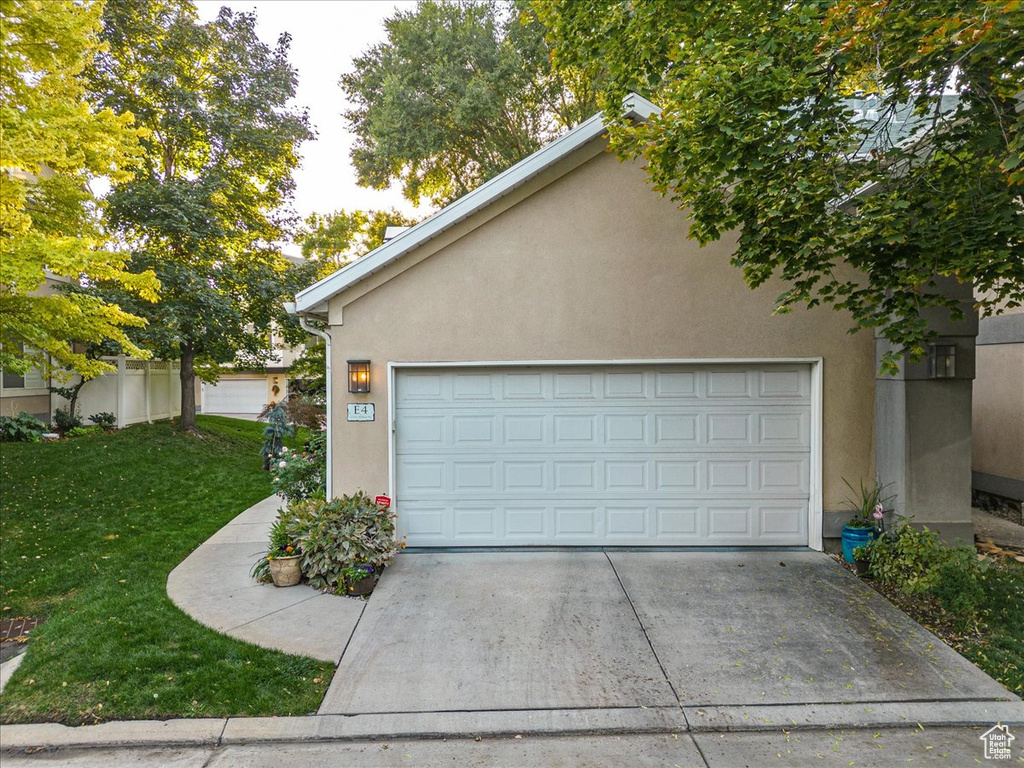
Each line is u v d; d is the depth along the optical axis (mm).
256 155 14734
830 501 6871
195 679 4109
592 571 6301
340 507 6195
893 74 4734
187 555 6902
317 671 4309
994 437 9070
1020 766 3393
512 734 3715
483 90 14961
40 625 5004
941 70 4559
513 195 6793
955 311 4785
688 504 7023
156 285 8234
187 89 13961
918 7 4117
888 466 6625
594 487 7043
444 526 7062
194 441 14172
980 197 4539
